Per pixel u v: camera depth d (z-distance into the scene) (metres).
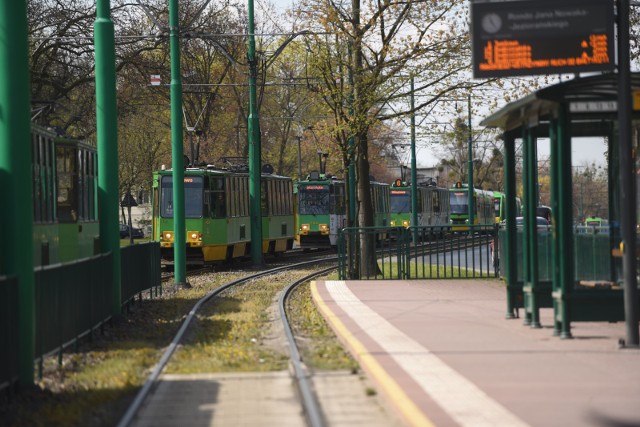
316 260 70.31
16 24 20.03
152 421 16.34
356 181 51.03
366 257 47.97
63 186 34.22
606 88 23.25
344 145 48.44
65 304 23.73
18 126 20.03
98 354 24.86
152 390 19.22
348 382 19.75
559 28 23.59
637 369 19.52
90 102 69.62
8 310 18.61
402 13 46.66
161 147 108.44
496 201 144.62
